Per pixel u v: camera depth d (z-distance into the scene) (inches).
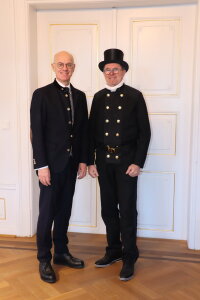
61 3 108.7
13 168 116.6
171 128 114.0
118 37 113.4
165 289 84.7
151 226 119.4
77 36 115.5
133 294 82.5
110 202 93.7
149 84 113.7
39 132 85.0
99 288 85.1
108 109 89.4
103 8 113.0
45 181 85.4
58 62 86.1
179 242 115.6
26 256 102.7
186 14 109.0
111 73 87.2
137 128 90.3
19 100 112.3
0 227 119.8
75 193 122.3
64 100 88.1
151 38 111.9
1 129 115.2
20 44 110.3
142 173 117.4
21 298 80.7
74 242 114.7
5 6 109.7
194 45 107.6
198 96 103.8
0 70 112.5
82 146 93.7
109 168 90.7
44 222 88.1
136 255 92.0
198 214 107.7
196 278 90.4
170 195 116.8
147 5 110.5
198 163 105.7
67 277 90.4
